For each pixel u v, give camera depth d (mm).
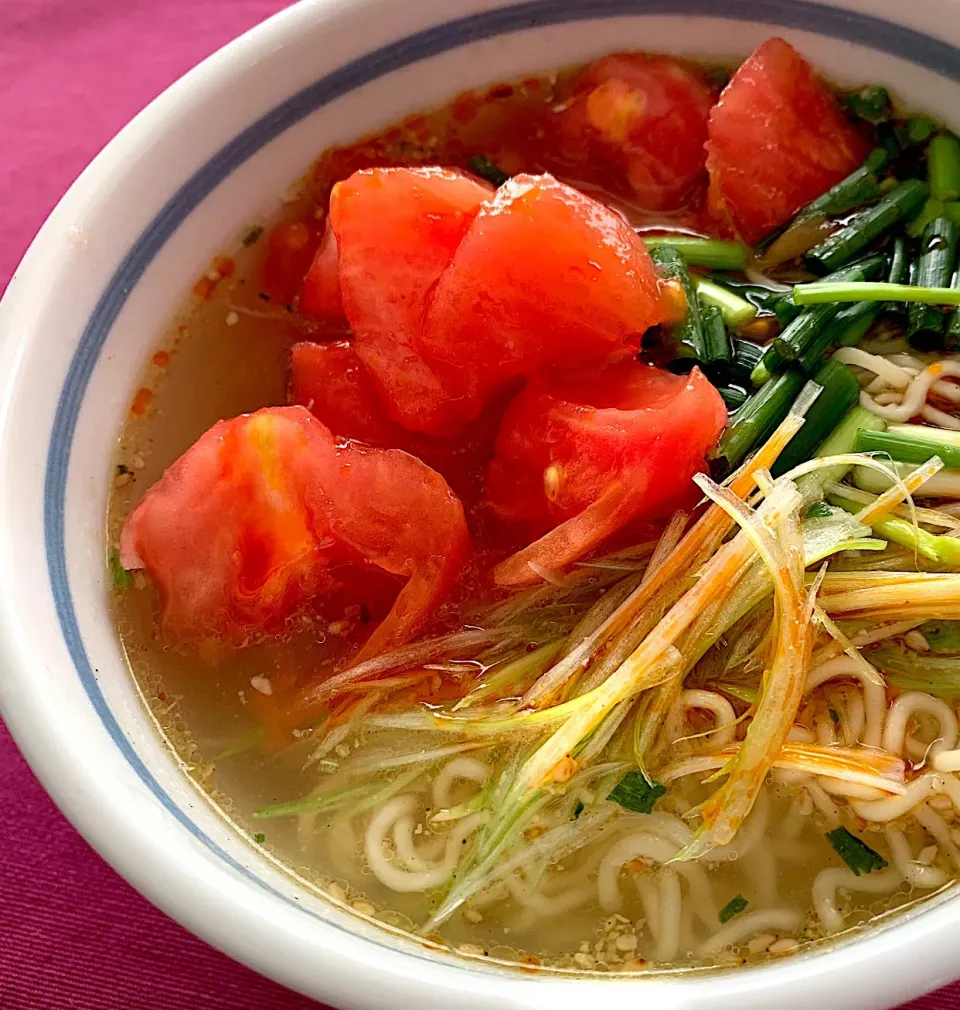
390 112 265
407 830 238
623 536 244
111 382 246
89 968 247
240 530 242
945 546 234
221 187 255
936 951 191
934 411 250
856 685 239
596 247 237
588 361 245
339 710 241
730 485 237
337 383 251
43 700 208
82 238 237
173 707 240
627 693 229
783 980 191
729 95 259
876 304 255
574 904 233
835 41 261
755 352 255
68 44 305
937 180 261
